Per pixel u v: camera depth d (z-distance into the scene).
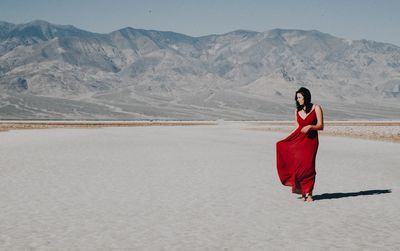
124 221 8.65
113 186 12.75
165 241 7.30
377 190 12.38
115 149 26.03
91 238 7.46
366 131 56.78
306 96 10.46
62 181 13.60
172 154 23.09
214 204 10.30
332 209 9.80
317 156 23.09
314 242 7.25
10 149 25.25
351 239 7.43
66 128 69.69
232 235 7.67
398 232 7.88
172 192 11.84
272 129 67.12
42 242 7.21
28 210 9.57
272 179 14.26
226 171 16.27
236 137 42.00
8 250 6.78
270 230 8.00
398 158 22.03
